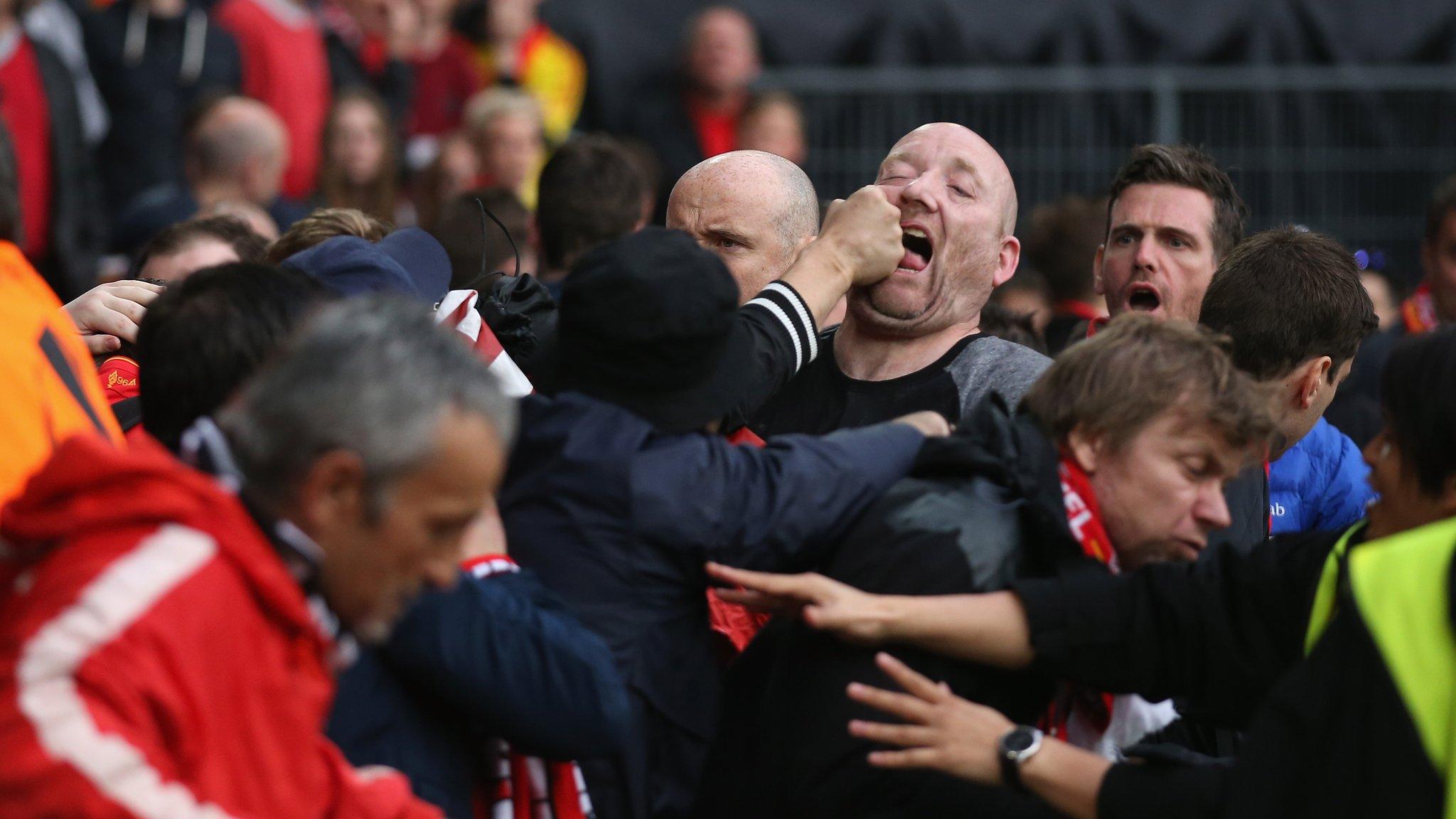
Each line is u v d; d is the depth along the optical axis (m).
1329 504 13.48
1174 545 8.88
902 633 8.52
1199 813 7.84
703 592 9.26
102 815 6.32
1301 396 11.79
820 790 8.62
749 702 9.45
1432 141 32.34
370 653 8.51
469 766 8.87
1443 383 7.99
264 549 6.92
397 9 31.61
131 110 28.72
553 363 9.96
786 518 9.01
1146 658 8.62
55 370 9.48
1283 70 32.19
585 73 32.72
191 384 8.16
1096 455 8.84
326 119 26.77
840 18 32.41
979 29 32.31
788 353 10.75
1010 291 21.67
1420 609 7.35
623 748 8.75
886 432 9.57
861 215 11.29
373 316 7.09
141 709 6.48
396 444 6.83
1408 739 7.21
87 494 6.77
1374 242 32.31
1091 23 32.41
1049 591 8.62
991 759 8.23
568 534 9.03
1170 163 13.35
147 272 13.93
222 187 23.47
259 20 29.50
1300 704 7.61
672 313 9.00
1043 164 31.92
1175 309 13.19
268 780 6.92
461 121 32.50
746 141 30.64
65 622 6.47
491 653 8.38
